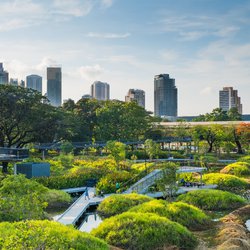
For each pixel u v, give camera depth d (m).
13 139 90.94
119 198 40.94
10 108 85.25
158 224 28.58
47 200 42.97
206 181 57.00
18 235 16.64
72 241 22.62
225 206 42.53
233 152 112.06
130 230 27.80
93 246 23.19
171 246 26.84
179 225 29.48
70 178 53.84
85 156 84.19
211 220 35.50
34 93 90.06
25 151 73.56
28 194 27.75
